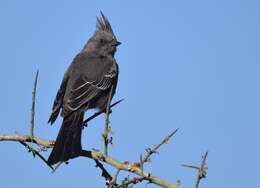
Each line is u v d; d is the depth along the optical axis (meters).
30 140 8.09
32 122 8.03
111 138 7.29
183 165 6.04
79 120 11.22
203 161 6.00
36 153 7.80
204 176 5.98
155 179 6.49
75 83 12.25
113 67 12.99
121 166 6.91
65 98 11.89
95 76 12.50
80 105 11.73
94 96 12.25
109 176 7.43
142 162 6.63
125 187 6.53
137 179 6.53
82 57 13.27
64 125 10.76
